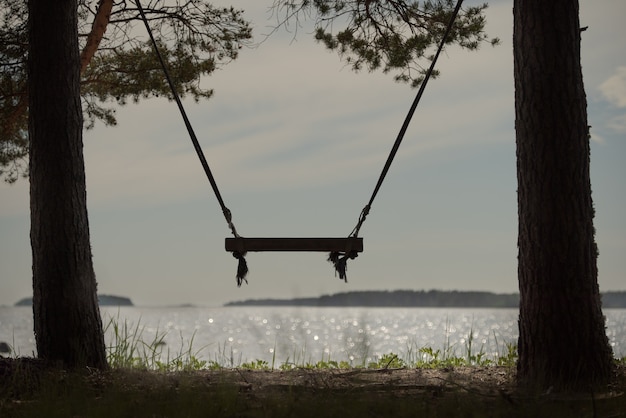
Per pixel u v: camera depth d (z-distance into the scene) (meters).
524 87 7.51
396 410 5.71
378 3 11.47
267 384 7.18
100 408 5.71
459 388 6.88
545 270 7.34
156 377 7.42
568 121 7.36
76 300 7.96
